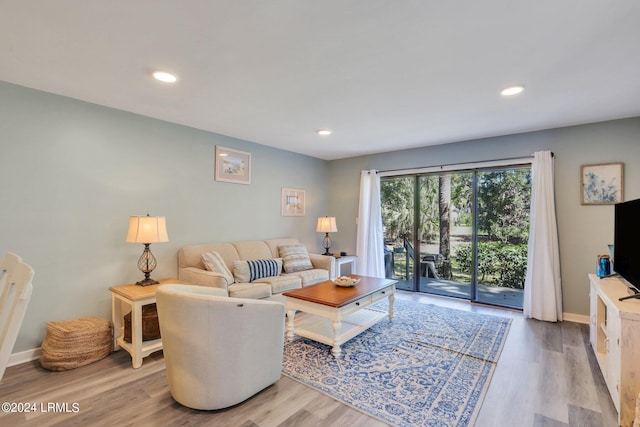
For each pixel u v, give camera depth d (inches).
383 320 139.9
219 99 109.3
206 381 73.0
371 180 202.1
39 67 85.7
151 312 109.0
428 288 189.8
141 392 83.7
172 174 137.4
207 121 135.6
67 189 107.9
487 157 162.6
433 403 79.0
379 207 201.2
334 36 70.4
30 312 100.6
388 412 75.4
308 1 58.2
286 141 172.1
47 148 103.7
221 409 75.8
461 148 171.2
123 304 115.5
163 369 96.7
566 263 141.5
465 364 99.3
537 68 85.8
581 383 87.8
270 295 136.2
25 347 99.8
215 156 154.8
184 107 118.0
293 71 87.8
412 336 121.8
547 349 110.1
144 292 102.8
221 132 153.3
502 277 164.1
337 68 86.0
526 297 145.1
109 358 104.1
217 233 156.0
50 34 69.5
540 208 142.2
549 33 68.9
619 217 95.5
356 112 122.6
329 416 73.9
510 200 161.5
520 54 78.3
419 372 94.3
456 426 70.3
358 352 108.0
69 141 108.2
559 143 143.4
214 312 71.1
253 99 109.2
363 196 204.2
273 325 82.0
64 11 61.3
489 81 94.2
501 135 157.4
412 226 194.4
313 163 215.8
